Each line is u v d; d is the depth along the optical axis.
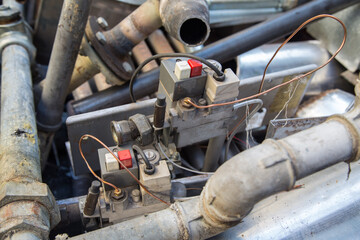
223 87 1.32
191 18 1.63
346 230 1.36
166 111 1.45
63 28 1.71
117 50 2.05
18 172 1.35
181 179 1.68
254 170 0.98
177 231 1.21
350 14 2.40
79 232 1.78
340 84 2.54
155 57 1.42
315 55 2.52
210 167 1.83
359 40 2.35
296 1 2.53
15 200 1.24
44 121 2.12
